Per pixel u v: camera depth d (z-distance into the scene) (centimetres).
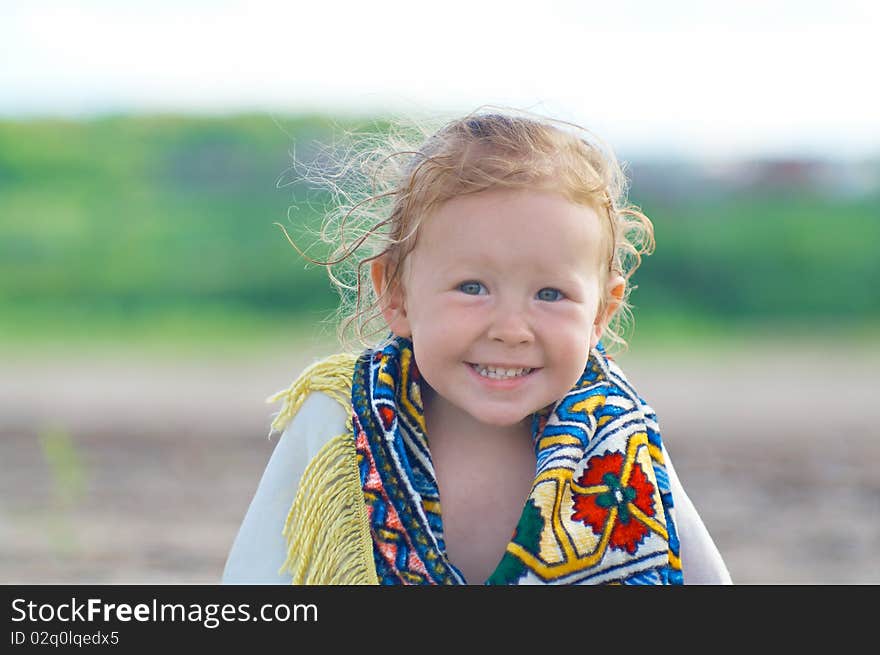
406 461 369
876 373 2450
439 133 393
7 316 3247
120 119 3719
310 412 389
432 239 366
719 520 1109
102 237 3519
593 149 395
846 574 904
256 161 3659
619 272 412
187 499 1172
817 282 3438
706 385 2220
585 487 367
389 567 360
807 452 1470
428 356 365
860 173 3619
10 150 3675
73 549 960
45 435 1536
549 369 363
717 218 3512
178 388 2114
